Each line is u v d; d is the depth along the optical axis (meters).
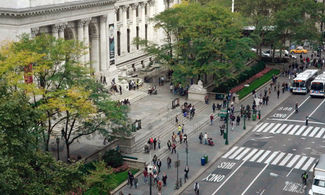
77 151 71.00
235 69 112.94
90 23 98.44
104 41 101.31
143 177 66.38
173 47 102.56
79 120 67.62
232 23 103.88
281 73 124.12
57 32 87.44
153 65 122.06
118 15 113.75
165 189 62.78
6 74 60.00
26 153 41.09
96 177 52.66
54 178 42.28
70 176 43.66
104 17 99.88
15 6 77.88
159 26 106.94
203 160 69.81
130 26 119.31
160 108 92.38
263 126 87.88
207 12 101.44
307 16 153.00
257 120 90.62
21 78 59.72
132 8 118.44
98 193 53.22
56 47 65.38
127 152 72.56
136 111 89.94
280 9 130.12
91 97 66.81
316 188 58.12
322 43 133.38
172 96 100.75
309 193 59.22
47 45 67.00
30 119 42.22
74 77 66.56
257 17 127.31
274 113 95.44
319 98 105.56
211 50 97.25
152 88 101.50
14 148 39.84
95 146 73.25
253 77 117.19
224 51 99.75
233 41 101.00
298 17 124.88
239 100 100.12
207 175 67.44
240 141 80.50
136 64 120.69
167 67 108.94
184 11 107.00
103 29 100.56
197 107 94.69
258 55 135.25
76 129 73.19
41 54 63.03
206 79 106.69
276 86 113.56
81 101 63.06
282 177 66.50
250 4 129.25
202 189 63.00
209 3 130.12
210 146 77.44
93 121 66.94
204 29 99.81
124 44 116.69
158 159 68.19
